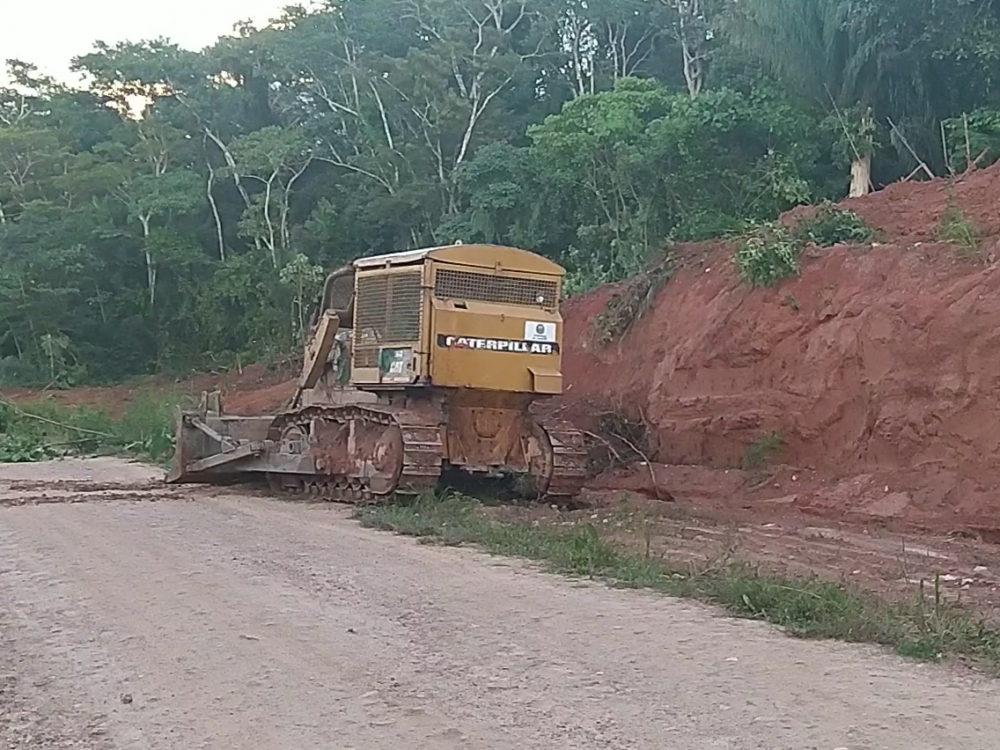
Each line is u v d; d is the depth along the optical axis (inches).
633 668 331.9
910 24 1111.6
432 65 1996.8
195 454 869.8
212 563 506.3
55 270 2353.6
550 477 718.5
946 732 273.3
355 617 398.6
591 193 1503.4
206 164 2434.8
